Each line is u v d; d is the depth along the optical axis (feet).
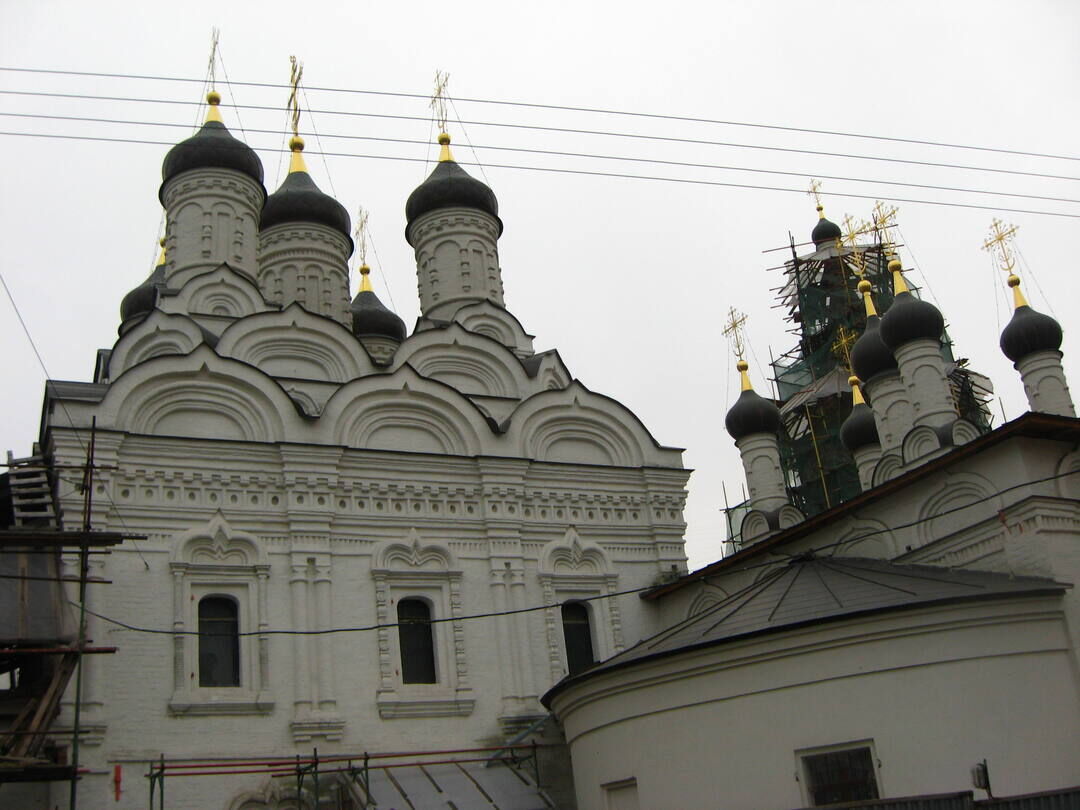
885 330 88.79
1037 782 54.60
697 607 84.02
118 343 86.22
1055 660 57.67
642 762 62.64
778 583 66.59
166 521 73.20
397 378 83.92
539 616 81.92
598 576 85.40
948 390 86.63
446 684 76.79
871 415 106.52
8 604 59.57
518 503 84.23
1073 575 61.82
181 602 71.51
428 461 82.28
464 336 95.55
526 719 77.46
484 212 111.65
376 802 67.67
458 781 71.82
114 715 67.15
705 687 60.80
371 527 79.05
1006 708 55.67
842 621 57.52
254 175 103.24
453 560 80.43
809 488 141.79
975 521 67.31
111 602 69.67
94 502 71.26
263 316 88.33
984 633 56.90
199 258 97.71
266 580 74.43
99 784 65.16
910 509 71.82
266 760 69.56
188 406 77.25
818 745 56.90
